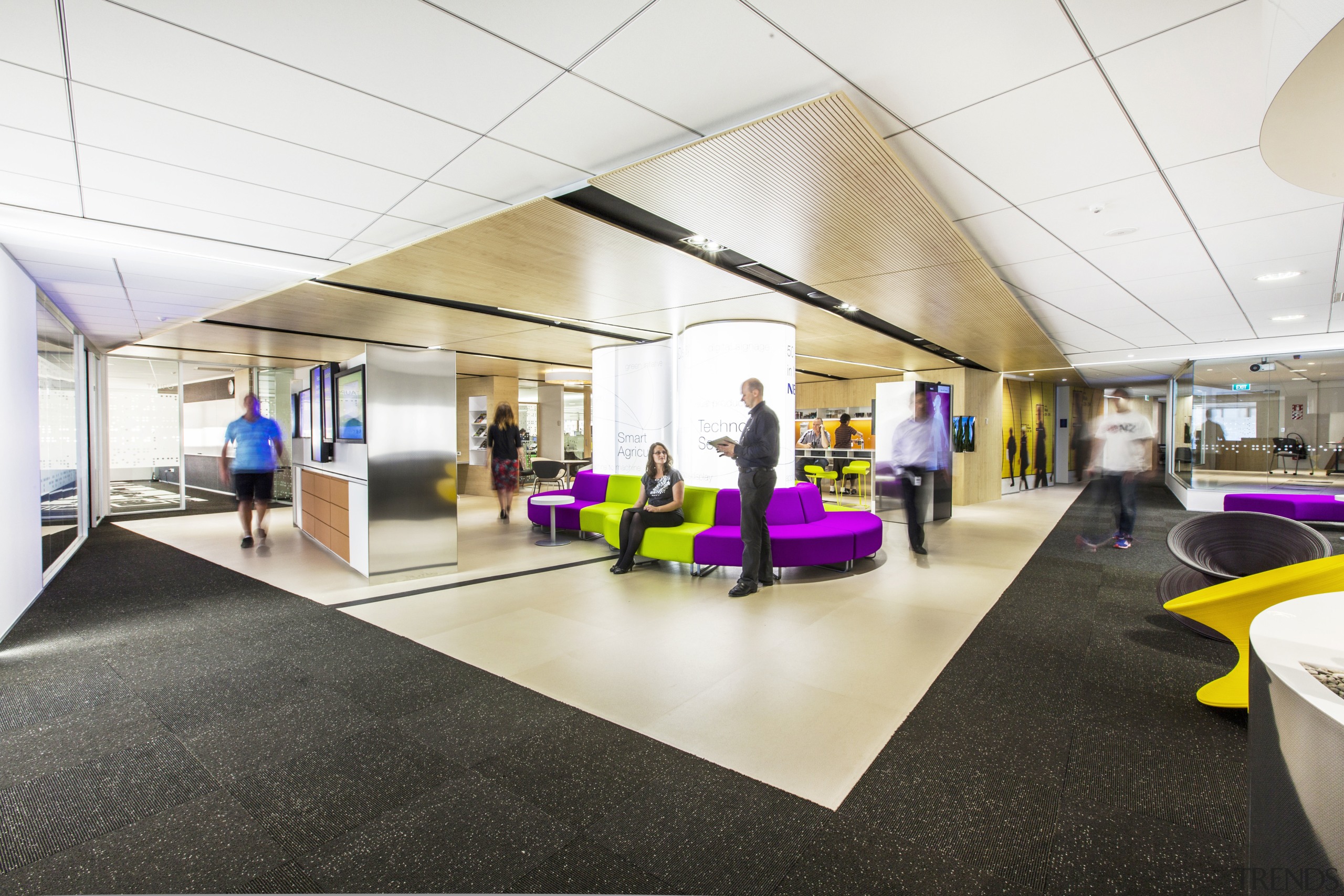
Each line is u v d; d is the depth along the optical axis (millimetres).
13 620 3988
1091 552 6609
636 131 2658
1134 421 6855
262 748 2443
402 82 2260
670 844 1863
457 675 3189
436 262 4566
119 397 13305
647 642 3693
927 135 2768
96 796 2121
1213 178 3225
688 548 5410
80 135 2615
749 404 4887
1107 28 1990
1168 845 1849
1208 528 4121
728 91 2350
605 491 7820
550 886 1688
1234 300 6027
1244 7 1882
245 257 4410
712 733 2572
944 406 9195
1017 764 2320
